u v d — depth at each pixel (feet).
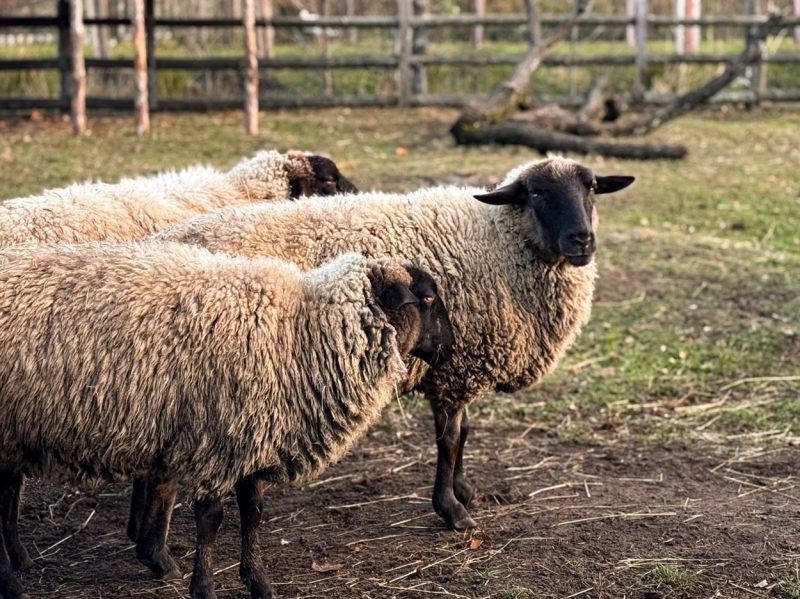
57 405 14.96
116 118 54.29
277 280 16.01
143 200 22.81
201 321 15.24
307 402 15.72
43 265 15.66
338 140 49.03
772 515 19.29
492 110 48.44
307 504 20.34
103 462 15.34
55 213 21.39
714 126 54.19
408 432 23.95
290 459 15.89
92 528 19.51
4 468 15.69
